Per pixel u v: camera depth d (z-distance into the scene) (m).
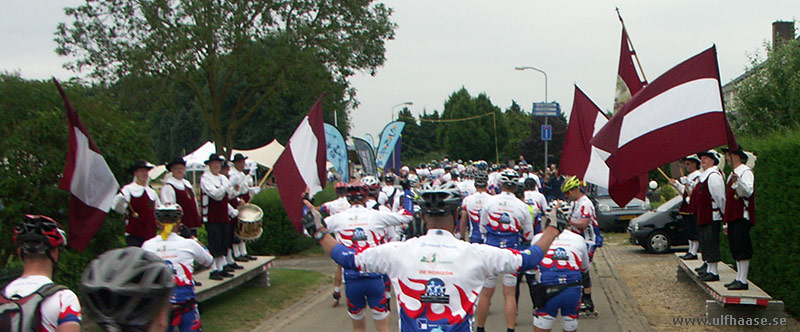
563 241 6.65
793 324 8.37
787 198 8.69
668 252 16.31
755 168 9.92
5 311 3.43
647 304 10.16
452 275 3.92
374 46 30.28
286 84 28.50
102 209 7.13
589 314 9.21
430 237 4.05
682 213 11.26
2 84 8.38
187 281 5.98
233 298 10.80
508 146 71.06
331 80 29.64
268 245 16.47
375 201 9.54
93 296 2.15
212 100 29.91
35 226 3.69
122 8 27.30
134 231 8.41
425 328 3.88
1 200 8.14
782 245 8.93
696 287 11.34
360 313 7.44
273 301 10.67
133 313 2.14
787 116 17.16
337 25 29.36
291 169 7.69
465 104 76.50
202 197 9.95
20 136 8.16
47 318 3.50
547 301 6.61
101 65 27.45
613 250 17.22
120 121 9.53
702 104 6.44
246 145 51.62
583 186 9.91
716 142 6.37
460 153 75.94
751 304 7.97
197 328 6.15
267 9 27.98
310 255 16.80
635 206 20.39
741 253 8.25
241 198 11.78
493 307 10.10
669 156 6.47
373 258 4.04
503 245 8.39
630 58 10.43
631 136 6.61
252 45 28.95
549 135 29.03
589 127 10.02
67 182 6.95
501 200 8.40
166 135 59.06
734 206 8.17
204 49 28.53
